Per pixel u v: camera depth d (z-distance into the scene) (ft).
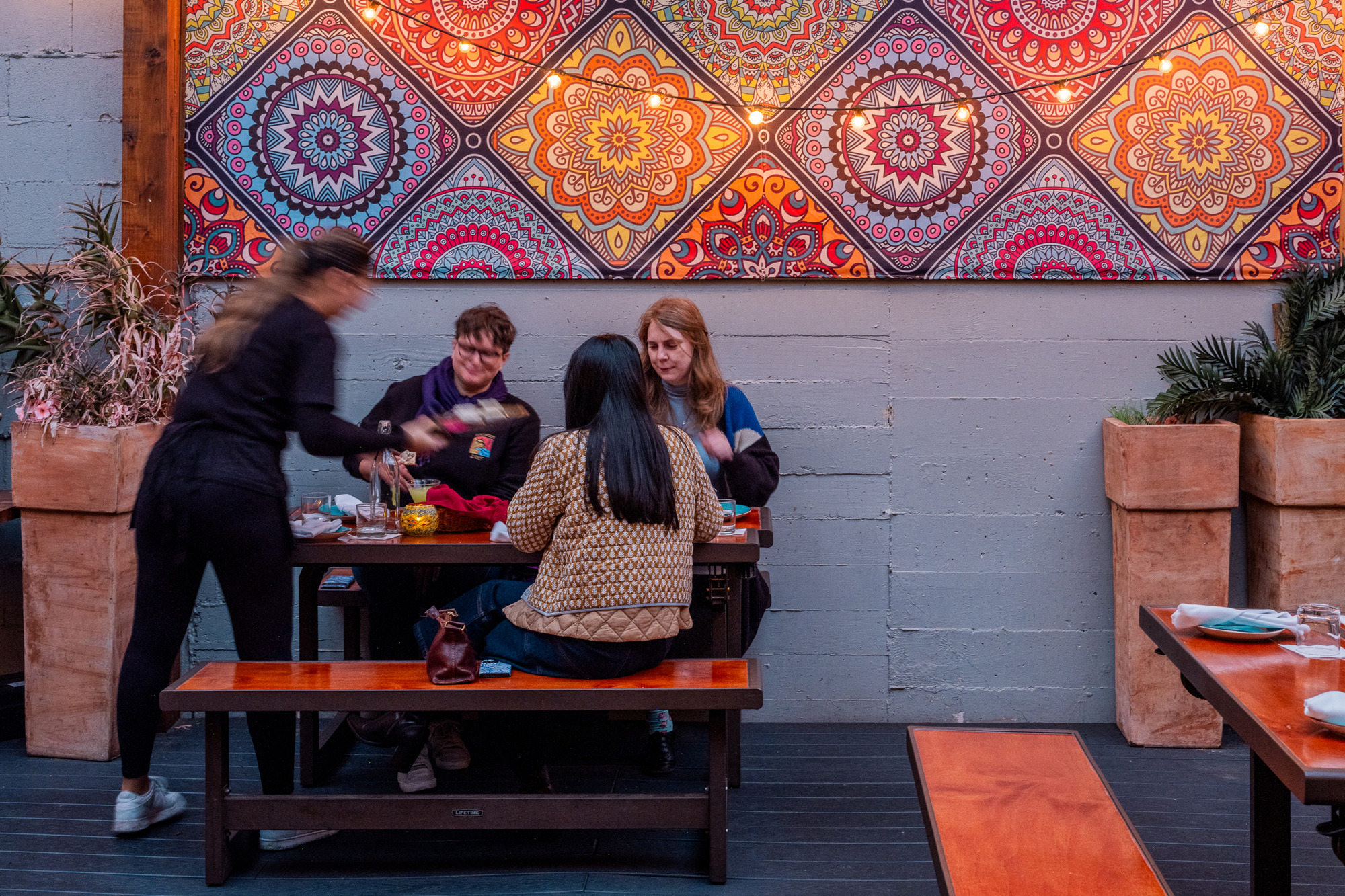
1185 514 11.07
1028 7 11.84
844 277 12.04
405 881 8.45
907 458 12.28
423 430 8.93
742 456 10.93
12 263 12.25
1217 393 11.17
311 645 10.64
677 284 12.25
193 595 8.86
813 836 9.33
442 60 12.01
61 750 11.17
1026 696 12.39
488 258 12.16
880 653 12.46
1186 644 6.88
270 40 12.01
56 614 11.05
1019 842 6.05
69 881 8.44
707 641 12.14
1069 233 11.95
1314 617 6.81
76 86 12.37
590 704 7.98
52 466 10.79
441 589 10.84
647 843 9.17
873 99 11.94
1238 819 9.59
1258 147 11.82
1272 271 11.84
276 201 12.11
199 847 9.07
